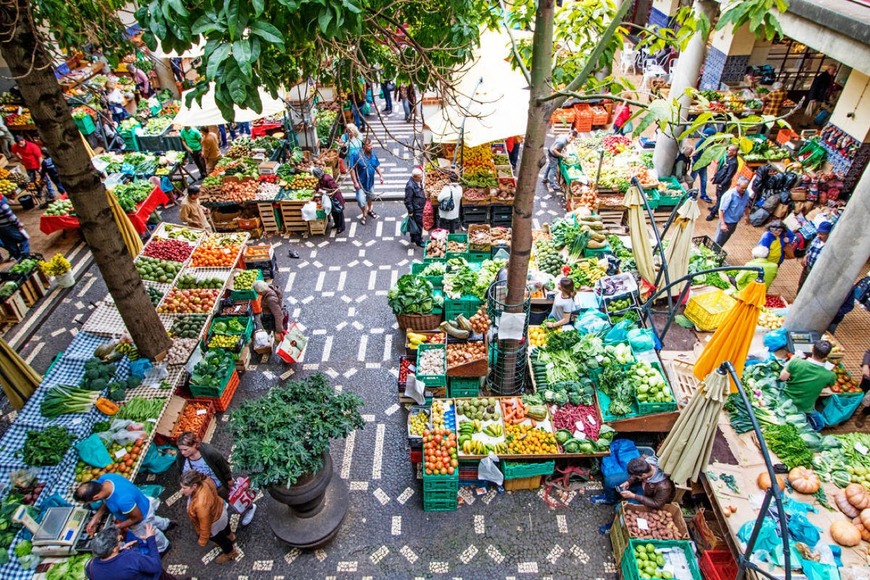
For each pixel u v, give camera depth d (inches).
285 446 268.4
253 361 436.1
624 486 307.3
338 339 455.5
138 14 182.4
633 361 368.8
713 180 575.5
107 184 585.3
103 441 330.3
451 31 284.2
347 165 592.7
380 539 321.1
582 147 661.3
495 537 320.5
